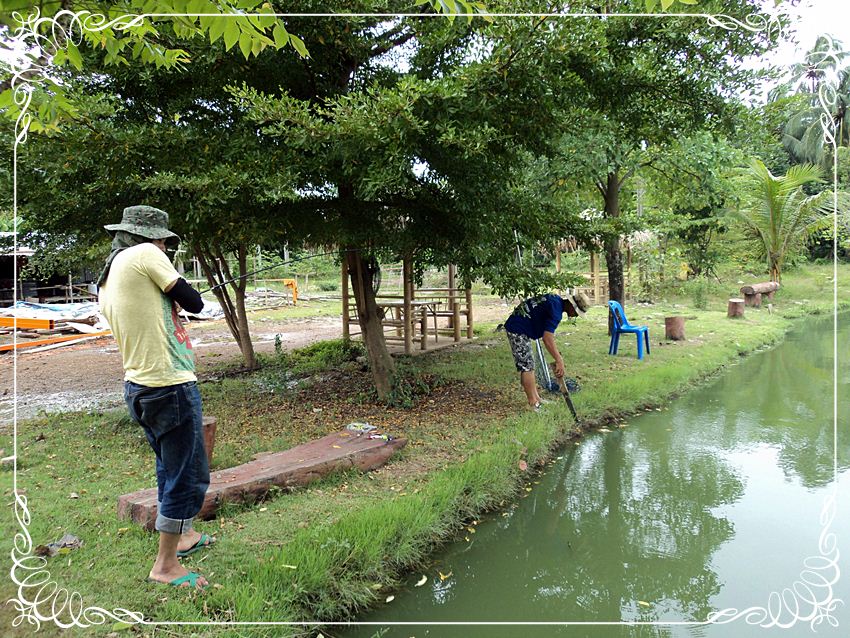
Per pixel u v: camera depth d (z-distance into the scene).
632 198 14.98
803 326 13.98
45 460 4.50
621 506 4.56
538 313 5.97
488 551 3.81
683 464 5.34
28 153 4.38
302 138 4.14
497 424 5.50
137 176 4.42
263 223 5.05
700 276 19.97
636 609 3.27
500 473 4.54
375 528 3.44
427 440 5.02
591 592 3.46
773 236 17.89
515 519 4.20
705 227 19.80
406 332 8.75
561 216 5.91
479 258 5.12
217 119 5.52
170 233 2.82
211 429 4.27
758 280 20.70
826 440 5.94
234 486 3.61
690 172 10.27
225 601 2.70
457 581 3.50
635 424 6.37
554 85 4.43
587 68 4.88
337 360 8.32
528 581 3.57
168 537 2.75
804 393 7.74
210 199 4.30
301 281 28.28
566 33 3.95
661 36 5.20
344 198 5.55
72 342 11.60
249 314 16.53
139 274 2.59
